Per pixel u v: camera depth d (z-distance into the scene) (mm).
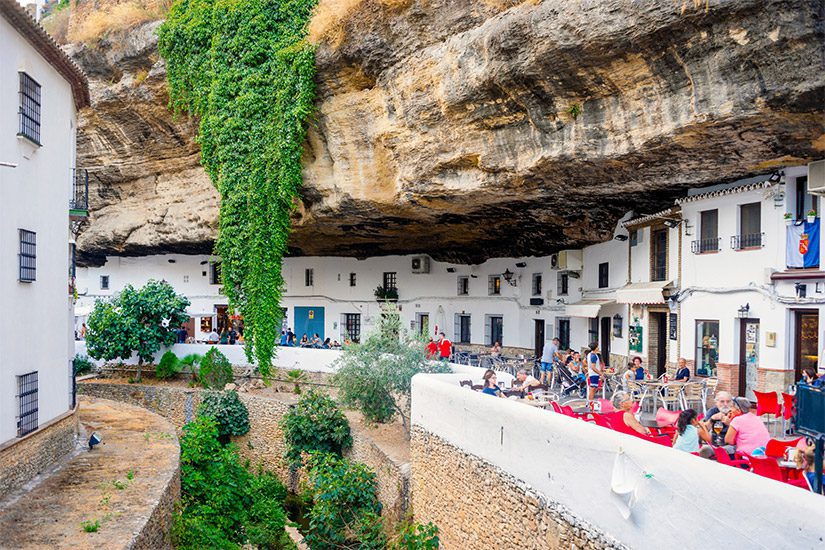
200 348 26062
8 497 10953
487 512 9742
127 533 9375
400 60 16641
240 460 21812
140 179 29219
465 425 10656
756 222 14281
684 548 5742
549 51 12391
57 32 29953
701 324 15859
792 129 11109
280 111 19609
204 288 32938
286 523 16109
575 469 7410
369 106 18016
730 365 14703
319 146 19922
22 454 11586
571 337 22750
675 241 16750
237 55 20938
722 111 10961
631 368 15641
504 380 13766
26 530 9469
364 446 16922
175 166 27562
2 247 10773
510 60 13281
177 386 24906
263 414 21641
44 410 12766
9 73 11102
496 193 16375
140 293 26109
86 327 31094
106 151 28578
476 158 15727
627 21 11234
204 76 22266
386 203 18781
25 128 11719
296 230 23688
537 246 23328
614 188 15570
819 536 4516
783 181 13352
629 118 12477
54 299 13438
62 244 13992
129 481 11984
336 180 19469
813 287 12648
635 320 18656
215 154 22469
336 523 13953
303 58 18656
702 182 14852
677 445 7953
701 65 10984
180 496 13867
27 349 11891
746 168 13328
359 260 31062
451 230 22734
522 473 8656
